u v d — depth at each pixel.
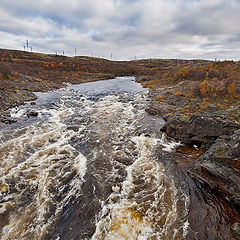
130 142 10.66
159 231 4.80
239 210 5.30
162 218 5.20
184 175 7.23
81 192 6.43
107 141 10.82
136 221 5.14
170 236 4.64
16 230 4.97
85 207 5.75
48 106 19.64
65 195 6.29
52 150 9.57
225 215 5.16
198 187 6.50
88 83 44.06
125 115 16.28
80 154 9.21
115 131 12.44
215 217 5.11
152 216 5.29
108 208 5.66
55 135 11.64
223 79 25.31
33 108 18.50
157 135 11.62
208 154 7.28
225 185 5.79
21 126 13.21
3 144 10.10
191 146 9.90
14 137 11.12
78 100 23.25
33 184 6.85
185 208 5.54
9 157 8.76
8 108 17.66
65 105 20.42
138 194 6.26
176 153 9.15
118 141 10.83
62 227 5.07
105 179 7.16
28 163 8.25
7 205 5.82
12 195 6.27
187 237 4.57
